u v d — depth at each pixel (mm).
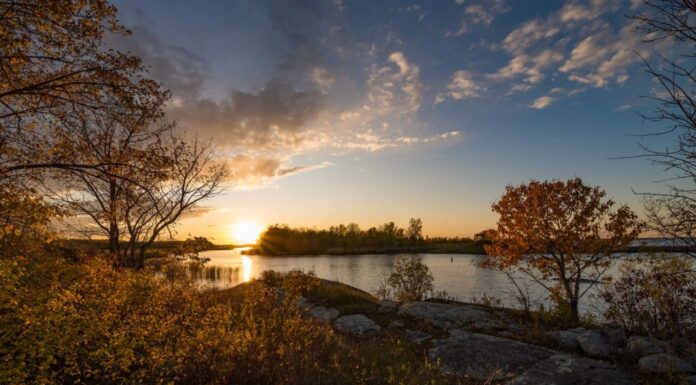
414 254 84812
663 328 9312
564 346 9719
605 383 7332
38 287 5750
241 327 7344
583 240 11938
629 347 9070
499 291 25391
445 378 7656
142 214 13500
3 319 4418
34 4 7051
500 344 9586
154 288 6594
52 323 4742
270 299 10297
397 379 7043
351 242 115750
